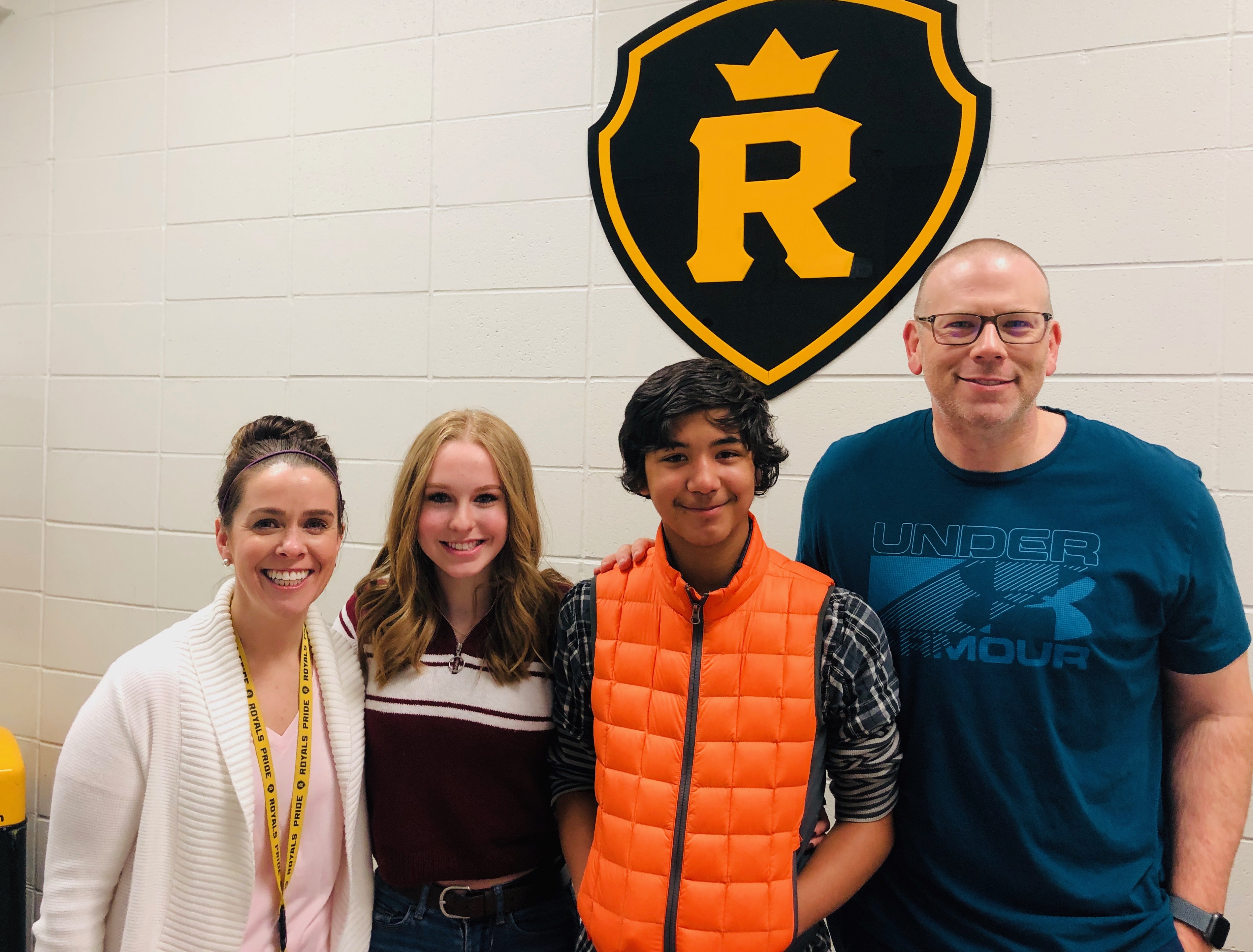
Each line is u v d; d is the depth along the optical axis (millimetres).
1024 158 1650
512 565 1290
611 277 1920
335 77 2139
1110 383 1617
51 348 2432
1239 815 1183
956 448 1212
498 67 1999
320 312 2160
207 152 2262
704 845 1035
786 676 1070
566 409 1959
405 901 1251
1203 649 1182
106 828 1117
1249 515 1547
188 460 2287
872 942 1263
